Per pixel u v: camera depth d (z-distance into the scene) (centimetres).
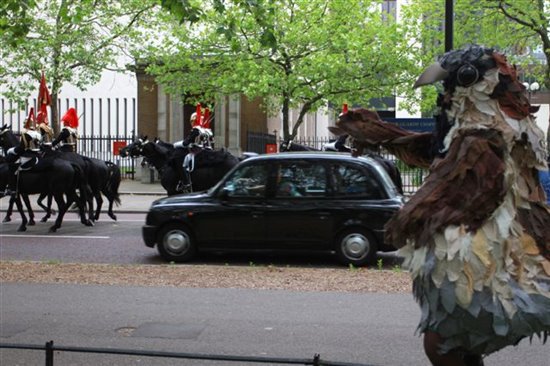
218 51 2727
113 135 4450
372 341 727
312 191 1228
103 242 1617
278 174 1241
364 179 1218
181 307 873
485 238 325
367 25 2766
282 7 2578
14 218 2223
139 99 3894
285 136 2756
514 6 2566
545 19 2550
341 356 679
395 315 830
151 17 3017
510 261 331
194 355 466
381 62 2667
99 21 3075
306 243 1224
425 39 2778
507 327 325
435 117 363
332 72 2597
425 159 383
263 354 684
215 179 1856
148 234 1290
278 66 2711
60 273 1105
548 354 677
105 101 4616
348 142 429
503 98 332
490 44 2734
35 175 1825
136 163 3716
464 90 333
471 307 324
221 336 747
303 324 793
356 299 913
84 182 1930
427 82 342
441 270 329
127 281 1035
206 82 2791
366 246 1205
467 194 327
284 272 1117
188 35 2758
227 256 1368
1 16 1095
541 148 339
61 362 662
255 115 3806
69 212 2414
